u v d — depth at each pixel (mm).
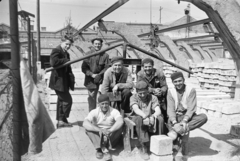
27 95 2438
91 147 4410
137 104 4184
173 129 4031
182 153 4184
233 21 4137
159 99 4566
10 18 2104
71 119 6340
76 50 13484
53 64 4914
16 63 2184
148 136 3980
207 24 7160
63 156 3975
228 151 4336
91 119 4141
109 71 4617
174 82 4121
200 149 4449
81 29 11836
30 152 2531
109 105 4418
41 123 2549
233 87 8953
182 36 21422
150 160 3941
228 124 6035
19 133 2229
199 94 8570
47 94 8336
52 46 25531
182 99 4145
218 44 16031
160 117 4129
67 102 5461
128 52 14602
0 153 2680
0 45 2295
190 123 4062
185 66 10711
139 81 4316
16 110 2225
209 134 5305
